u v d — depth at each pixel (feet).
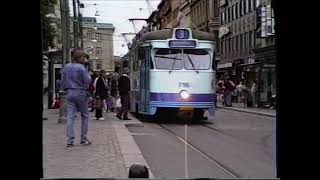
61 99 60.39
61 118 60.23
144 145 42.60
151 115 69.77
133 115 80.64
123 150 36.50
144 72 68.69
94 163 29.86
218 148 41.06
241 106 112.78
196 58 65.72
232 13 65.62
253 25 61.00
